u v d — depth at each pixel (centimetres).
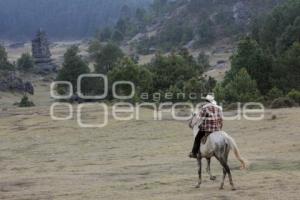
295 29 16350
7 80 18700
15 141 4862
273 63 10906
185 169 2805
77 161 3550
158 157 3462
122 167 3058
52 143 4616
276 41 17688
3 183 2661
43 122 6081
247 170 2616
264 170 2589
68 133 5138
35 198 2202
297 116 4888
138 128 5128
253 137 4062
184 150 3712
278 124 4566
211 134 2066
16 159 3850
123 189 2289
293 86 10306
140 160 3378
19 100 16812
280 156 3072
